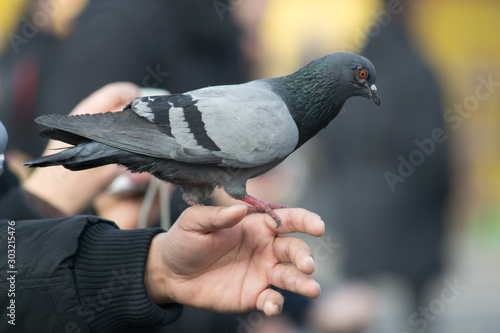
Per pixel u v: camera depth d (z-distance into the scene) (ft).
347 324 22.79
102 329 11.47
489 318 39.81
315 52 50.26
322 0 50.37
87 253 11.60
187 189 13.61
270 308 11.19
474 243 61.46
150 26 16.01
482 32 71.31
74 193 14.43
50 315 11.07
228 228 11.16
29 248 11.25
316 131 14.88
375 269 25.43
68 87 15.44
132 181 15.40
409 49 25.89
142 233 11.80
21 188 13.75
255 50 19.90
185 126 12.84
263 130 13.01
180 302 11.73
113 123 12.55
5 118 16.34
